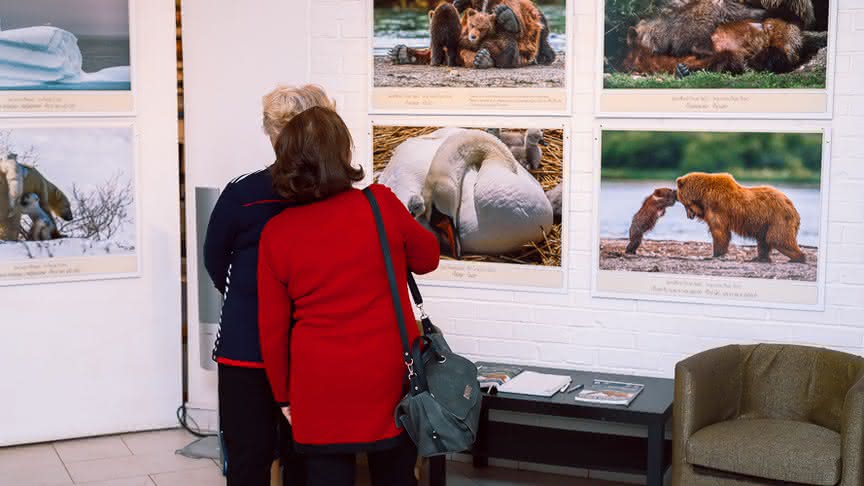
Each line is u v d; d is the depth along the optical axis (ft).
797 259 13.23
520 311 14.79
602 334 14.39
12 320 15.60
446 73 14.74
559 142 14.26
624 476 14.38
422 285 15.26
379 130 15.20
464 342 15.15
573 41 14.06
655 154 13.74
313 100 10.30
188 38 15.88
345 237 9.28
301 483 11.57
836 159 12.95
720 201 13.47
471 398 9.64
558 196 14.37
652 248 13.92
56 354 15.92
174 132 16.24
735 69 13.20
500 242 14.75
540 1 14.12
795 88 12.98
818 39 12.80
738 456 11.28
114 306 16.17
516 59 14.35
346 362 9.25
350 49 15.24
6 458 15.24
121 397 16.37
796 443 11.29
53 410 15.98
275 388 9.80
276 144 9.43
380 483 9.78
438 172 14.93
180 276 16.52
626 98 13.78
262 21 15.53
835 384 12.14
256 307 10.42
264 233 9.52
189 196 16.19
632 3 13.58
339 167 9.36
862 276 13.01
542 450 13.52
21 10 15.20
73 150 15.67
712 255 13.62
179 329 16.57
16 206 15.40
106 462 15.05
